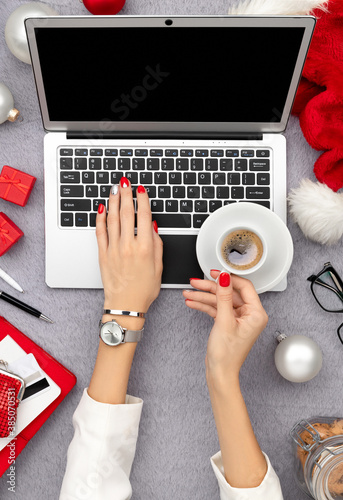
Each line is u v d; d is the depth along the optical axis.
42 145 0.72
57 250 0.69
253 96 0.63
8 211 0.72
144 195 0.66
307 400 0.72
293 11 0.68
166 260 0.69
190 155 0.68
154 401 0.72
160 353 0.72
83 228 0.68
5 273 0.71
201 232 0.66
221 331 0.58
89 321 0.72
